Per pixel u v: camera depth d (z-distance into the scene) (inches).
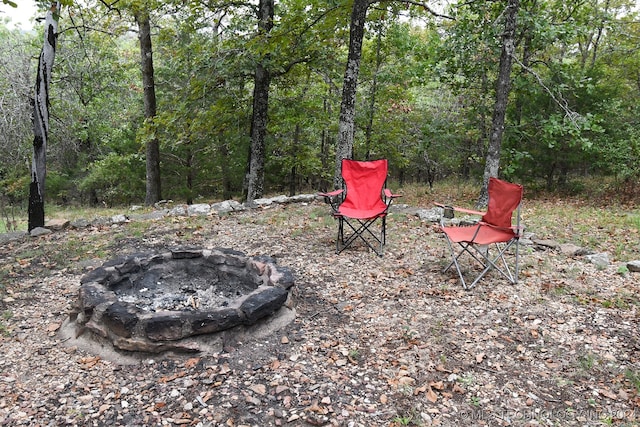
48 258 209.0
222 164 551.2
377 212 210.4
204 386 107.3
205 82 342.0
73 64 405.7
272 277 148.9
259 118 379.6
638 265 181.2
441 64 374.0
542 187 436.5
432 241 227.1
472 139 491.5
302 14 321.1
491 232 173.2
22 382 110.2
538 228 264.5
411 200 434.6
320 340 129.6
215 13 354.0
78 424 94.8
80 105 446.3
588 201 377.7
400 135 491.2
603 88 382.0
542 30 314.3
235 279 164.4
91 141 565.9
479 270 186.7
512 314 145.6
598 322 138.1
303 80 462.6
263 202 320.8
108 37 426.3
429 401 102.2
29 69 378.3
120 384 108.9
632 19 465.4
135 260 157.9
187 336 119.9
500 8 343.0
